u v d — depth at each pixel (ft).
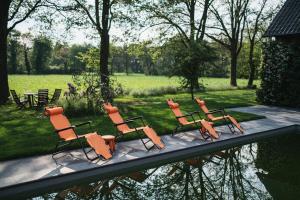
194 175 27.20
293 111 54.60
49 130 36.09
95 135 27.66
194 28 94.12
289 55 59.06
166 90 87.40
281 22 62.28
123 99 72.08
